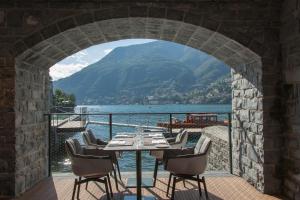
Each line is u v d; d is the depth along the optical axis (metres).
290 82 5.20
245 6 5.61
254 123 5.93
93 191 5.89
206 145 5.08
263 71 5.54
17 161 5.56
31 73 6.34
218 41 6.04
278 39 5.58
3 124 5.46
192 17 5.59
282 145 5.51
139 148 4.69
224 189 5.87
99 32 6.29
